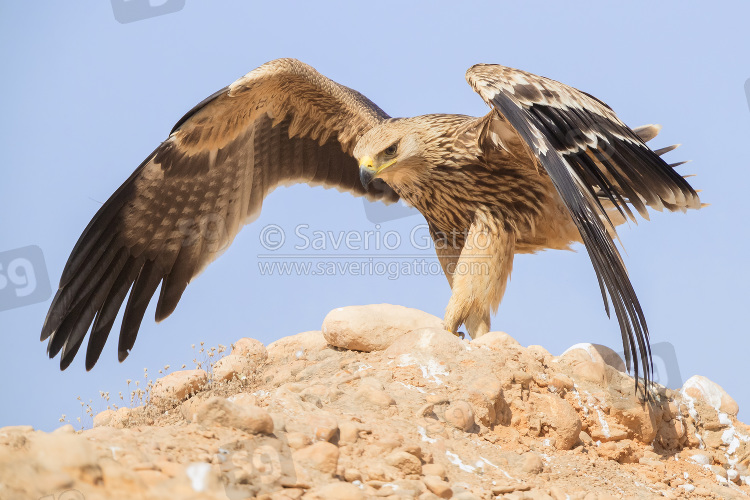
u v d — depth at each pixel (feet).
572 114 37.27
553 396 32.58
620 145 38.09
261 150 45.83
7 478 19.57
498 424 31.12
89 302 40.50
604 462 32.22
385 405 29.22
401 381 31.89
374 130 43.73
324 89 44.55
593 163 37.32
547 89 37.40
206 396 34.68
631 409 34.27
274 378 35.78
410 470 25.09
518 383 32.55
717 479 34.45
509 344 35.09
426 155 42.65
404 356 33.47
